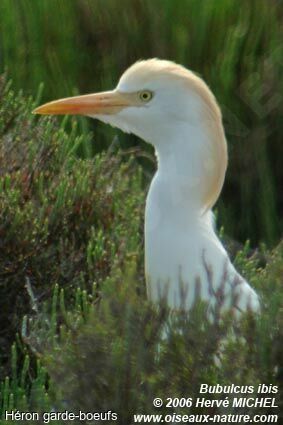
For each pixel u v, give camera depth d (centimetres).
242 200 1379
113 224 1096
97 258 1045
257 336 743
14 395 912
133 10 1407
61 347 789
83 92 1414
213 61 1408
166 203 907
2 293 1030
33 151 1094
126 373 745
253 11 1419
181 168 902
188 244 902
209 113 896
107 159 1169
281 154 1399
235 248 1260
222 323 749
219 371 745
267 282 780
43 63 1403
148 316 746
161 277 916
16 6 1413
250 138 1385
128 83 921
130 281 770
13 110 1156
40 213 1050
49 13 1409
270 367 744
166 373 743
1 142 1101
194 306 755
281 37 1424
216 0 1405
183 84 896
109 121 930
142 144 1361
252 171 1383
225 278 819
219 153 901
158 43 1402
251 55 1413
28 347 981
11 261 1028
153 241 913
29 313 1027
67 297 1034
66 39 1405
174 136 905
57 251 1052
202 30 1402
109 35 1410
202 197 906
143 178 1325
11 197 1039
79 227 1079
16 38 1403
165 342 744
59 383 762
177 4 1405
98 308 830
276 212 1402
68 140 1144
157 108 906
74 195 1079
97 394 752
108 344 751
